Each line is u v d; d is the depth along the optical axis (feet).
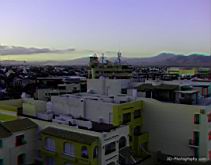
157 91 172.86
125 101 156.35
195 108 140.46
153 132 154.30
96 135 115.75
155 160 143.64
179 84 186.60
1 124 126.62
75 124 131.13
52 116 142.51
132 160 131.85
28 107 150.30
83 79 484.33
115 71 509.35
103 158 114.93
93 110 144.97
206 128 138.72
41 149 126.62
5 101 161.17
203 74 467.11
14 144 123.75
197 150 140.56
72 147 116.26
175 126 147.02
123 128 129.59
